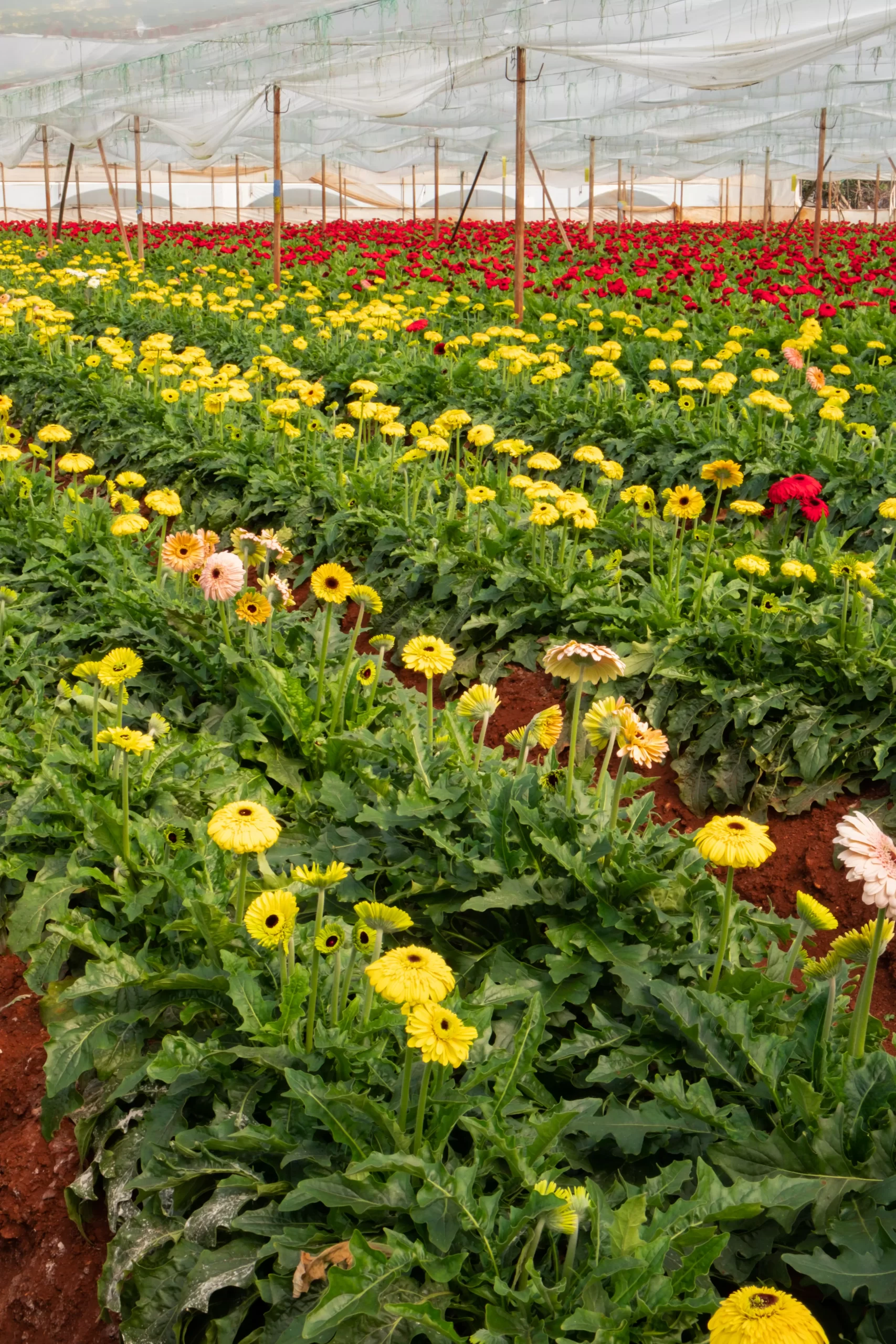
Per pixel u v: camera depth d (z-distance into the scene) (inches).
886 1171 103.7
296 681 183.9
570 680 144.9
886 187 2450.8
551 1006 130.6
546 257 930.1
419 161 1459.2
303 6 441.7
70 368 473.1
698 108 918.4
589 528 254.8
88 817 158.2
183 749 174.4
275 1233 105.1
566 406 384.8
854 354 482.9
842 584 242.8
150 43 513.3
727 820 108.3
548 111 868.6
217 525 343.9
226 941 130.9
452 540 274.4
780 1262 106.1
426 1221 98.9
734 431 344.8
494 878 145.3
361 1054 114.6
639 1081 119.1
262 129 1015.0
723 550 279.4
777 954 139.7
